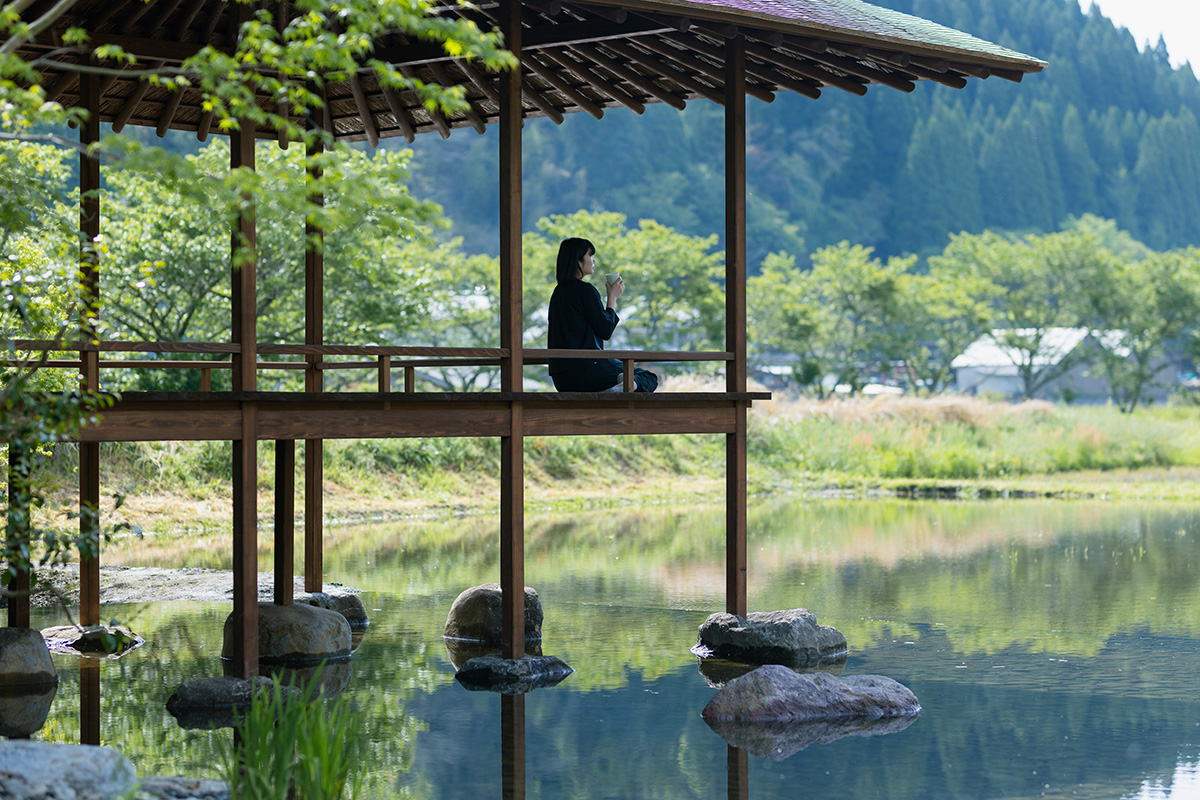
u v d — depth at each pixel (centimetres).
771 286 3747
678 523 1791
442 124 1015
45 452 708
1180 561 1364
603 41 854
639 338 3481
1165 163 11394
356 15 486
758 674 695
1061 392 4778
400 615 1020
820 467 2564
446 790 548
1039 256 4175
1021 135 10612
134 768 543
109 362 849
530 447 2298
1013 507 2044
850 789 553
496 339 3150
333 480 1955
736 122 843
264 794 484
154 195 1841
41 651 760
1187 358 4362
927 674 795
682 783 562
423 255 2822
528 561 1362
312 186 488
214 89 483
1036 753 612
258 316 1945
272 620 831
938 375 4209
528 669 774
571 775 573
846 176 10050
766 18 738
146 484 1708
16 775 454
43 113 475
